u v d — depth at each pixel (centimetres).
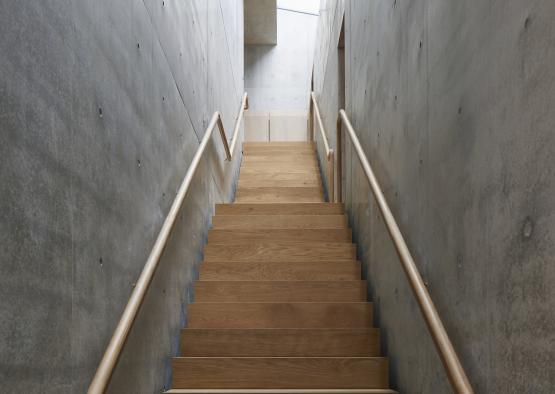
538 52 130
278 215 504
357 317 368
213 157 505
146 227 254
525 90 136
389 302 316
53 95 148
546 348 124
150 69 264
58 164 150
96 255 183
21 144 128
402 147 276
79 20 170
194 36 397
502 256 149
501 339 148
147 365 259
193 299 393
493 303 154
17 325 125
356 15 454
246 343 342
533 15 133
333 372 311
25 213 130
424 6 234
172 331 320
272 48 1105
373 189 310
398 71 286
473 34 173
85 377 170
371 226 383
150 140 263
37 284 136
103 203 191
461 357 180
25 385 128
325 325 368
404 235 268
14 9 126
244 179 723
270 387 311
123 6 221
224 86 595
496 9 155
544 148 126
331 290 395
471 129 174
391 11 304
